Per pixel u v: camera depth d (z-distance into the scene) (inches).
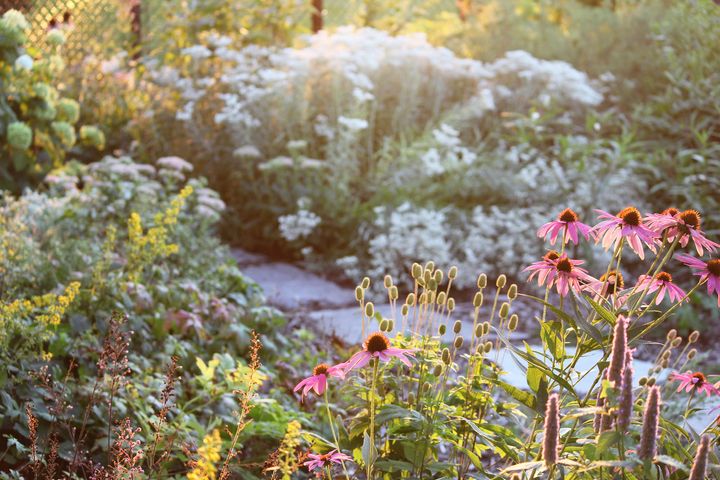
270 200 264.4
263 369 153.1
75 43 332.5
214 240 197.3
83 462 113.4
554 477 75.7
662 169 272.1
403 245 238.5
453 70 298.0
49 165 245.9
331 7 387.5
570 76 293.1
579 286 92.7
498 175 264.2
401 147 274.5
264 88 287.9
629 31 327.3
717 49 289.6
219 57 295.1
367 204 259.0
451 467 94.1
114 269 154.4
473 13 372.5
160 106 284.2
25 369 122.9
